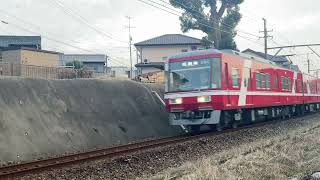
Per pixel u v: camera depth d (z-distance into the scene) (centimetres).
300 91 3056
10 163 1288
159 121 2191
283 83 2636
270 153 1258
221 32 4147
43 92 1770
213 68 1800
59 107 1761
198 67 1833
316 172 991
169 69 1906
